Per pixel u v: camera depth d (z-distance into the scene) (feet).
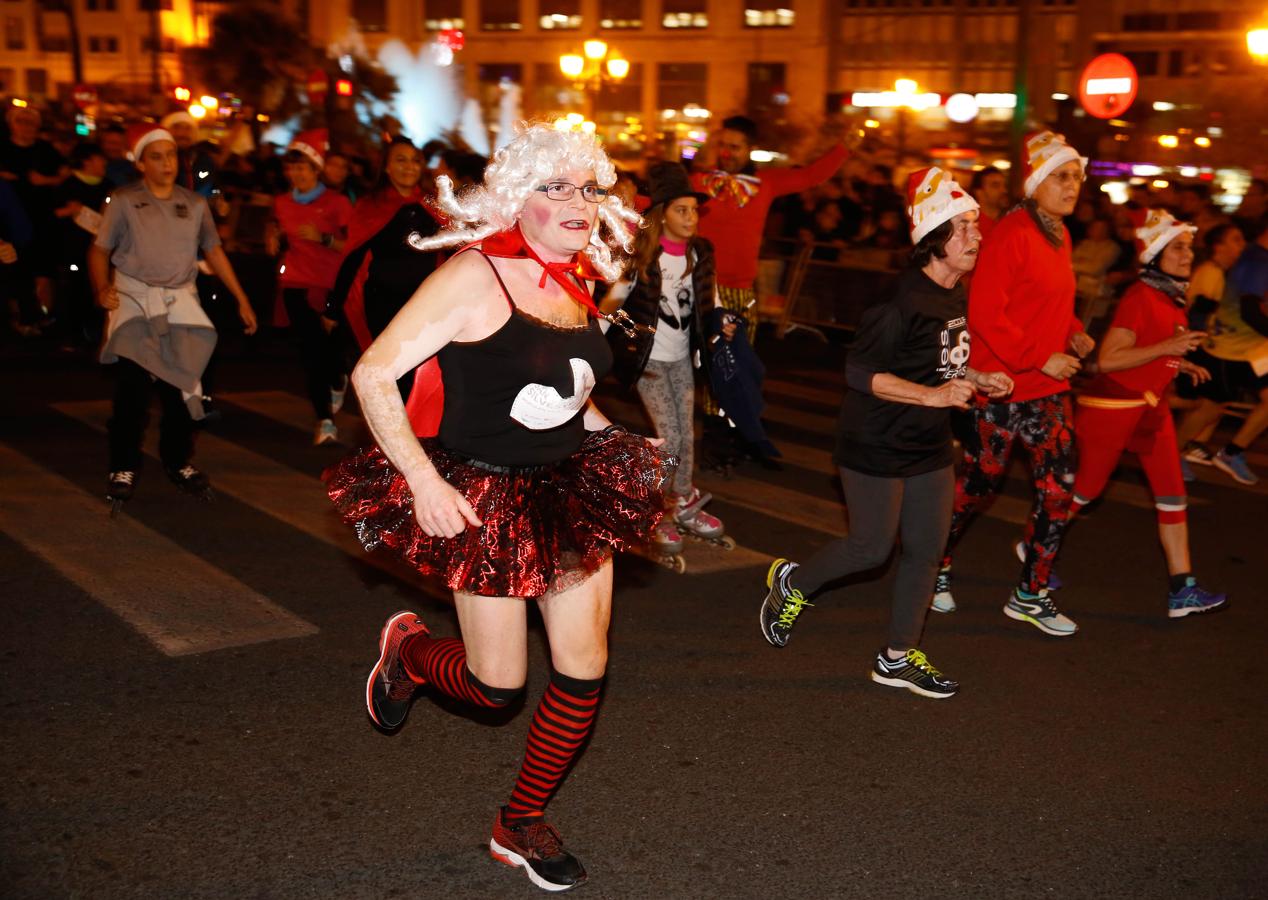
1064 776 13.46
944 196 14.28
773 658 16.42
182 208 20.68
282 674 14.97
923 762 13.64
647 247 18.80
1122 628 18.15
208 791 12.17
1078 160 16.47
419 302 9.82
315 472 24.34
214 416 22.07
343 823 11.75
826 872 11.36
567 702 10.73
